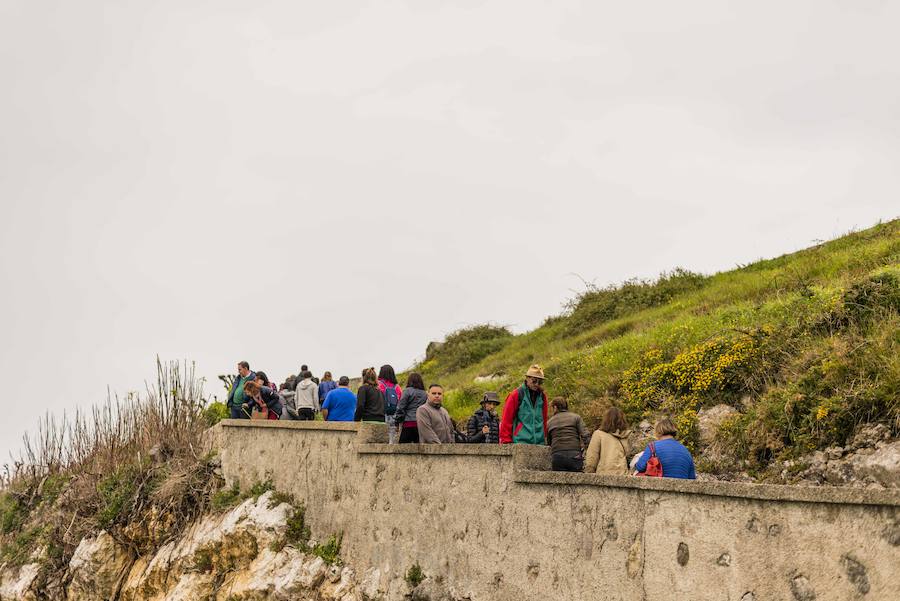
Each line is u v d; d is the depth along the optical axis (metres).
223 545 13.97
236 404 16.47
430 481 10.61
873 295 12.72
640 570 7.55
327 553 12.28
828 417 10.93
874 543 5.86
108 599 16.12
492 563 9.40
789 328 13.53
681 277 24.89
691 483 7.13
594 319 25.27
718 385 13.50
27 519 20.08
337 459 12.66
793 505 6.36
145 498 16.48
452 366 31.81
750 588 6.58
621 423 10.12
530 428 10.63
